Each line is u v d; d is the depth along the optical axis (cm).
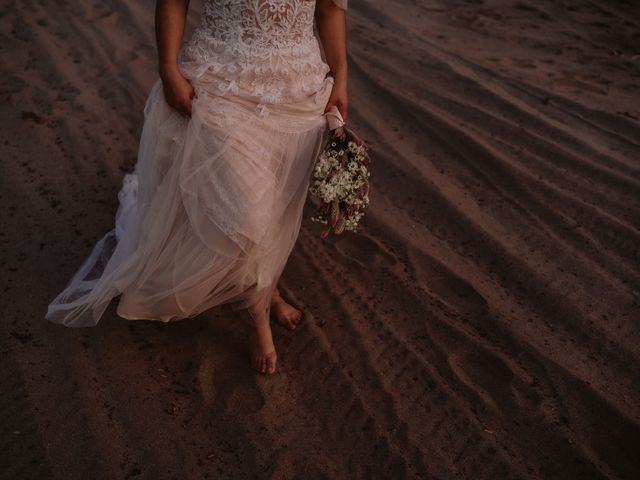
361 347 286
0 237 328
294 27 246
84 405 251
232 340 287
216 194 240
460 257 340
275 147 247
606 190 387
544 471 239
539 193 384
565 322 302
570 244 348
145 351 276
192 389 263
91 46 503
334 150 249
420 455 242
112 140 409
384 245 345
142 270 254
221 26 243
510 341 291
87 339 278
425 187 385
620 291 319
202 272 249
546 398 266
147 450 238
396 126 441
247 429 249
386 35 568
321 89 259
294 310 298
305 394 265
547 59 560
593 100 490
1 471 226
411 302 310
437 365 279
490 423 256
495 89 490
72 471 228
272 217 249
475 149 418
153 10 564
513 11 668
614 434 253
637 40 615
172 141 250
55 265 315
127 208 326
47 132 409
